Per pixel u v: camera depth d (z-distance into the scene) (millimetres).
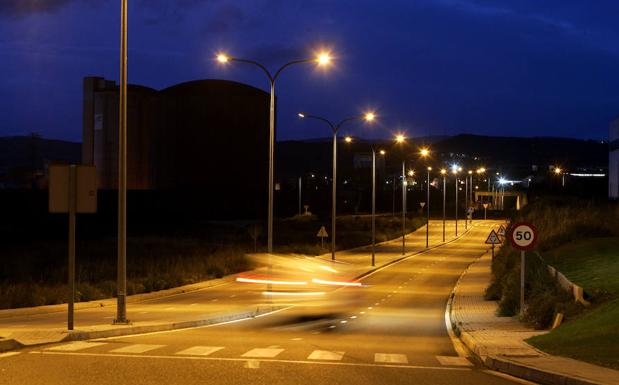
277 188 139375
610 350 13500
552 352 14250
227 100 122750
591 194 93562
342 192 164125
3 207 106812
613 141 77875
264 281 44938
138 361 12711
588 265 28266
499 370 12914
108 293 32969
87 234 80562
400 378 11688
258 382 10750
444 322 24703
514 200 189750
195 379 10867
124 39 19766
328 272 52219
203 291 38281
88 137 125312
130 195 113188
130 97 121375
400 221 117875
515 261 38031
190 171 120938
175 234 84688
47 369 11531
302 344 16594
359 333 20266
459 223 127875
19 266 43031
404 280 48906
